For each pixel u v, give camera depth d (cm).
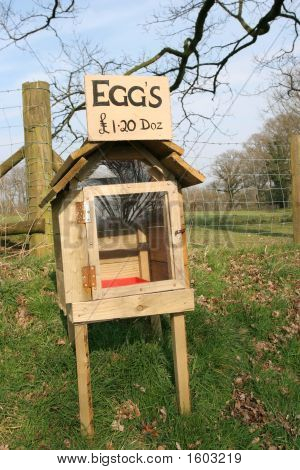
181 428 164
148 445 162
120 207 169
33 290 244
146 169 167
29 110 305
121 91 147
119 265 173
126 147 158
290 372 206
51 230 305
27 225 299
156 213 171
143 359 191
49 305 231
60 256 178
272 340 224
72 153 143
